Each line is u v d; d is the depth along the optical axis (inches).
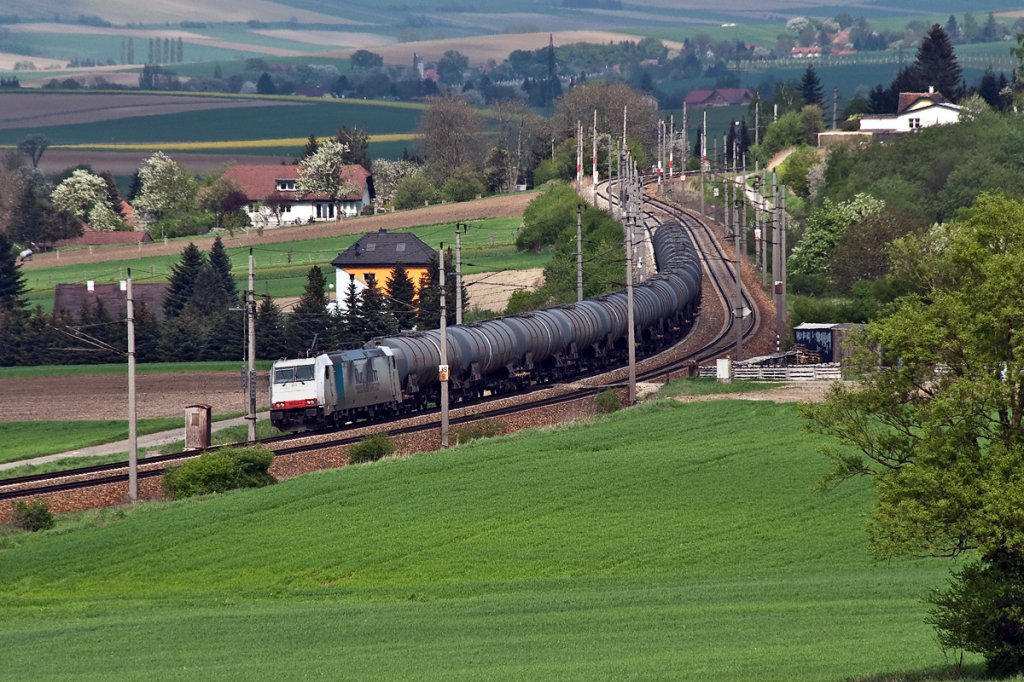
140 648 5999.0
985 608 4724.4
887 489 4869.6
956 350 4933.6
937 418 4761.3
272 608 6820.9
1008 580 4739.2
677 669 5068.9
